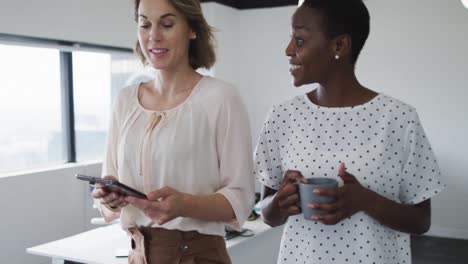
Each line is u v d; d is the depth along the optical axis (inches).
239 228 55.4
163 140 52.6
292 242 52.4
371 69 237.6
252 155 55.3
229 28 266.7
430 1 223.0
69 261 100.0
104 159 59.6
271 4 264.8
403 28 229.3
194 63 57.4
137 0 53.7
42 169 186.2
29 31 177.3
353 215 49.0
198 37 55.4
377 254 48.3
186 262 53.8
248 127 55.0
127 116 55.9
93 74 214.1
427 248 208.2
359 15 48.2
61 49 193.3
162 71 54.6
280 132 53.9
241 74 276.7
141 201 48.5
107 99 221.8
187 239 53.8
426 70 226.4
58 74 200.1
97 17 205.8
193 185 52.8
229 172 53.7
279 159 54.6
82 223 197.9
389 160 48.8
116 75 224.2
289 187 47.4
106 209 59.4
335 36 47.8
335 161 49.4
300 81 50.2
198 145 52.7
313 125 51.4
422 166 48.9
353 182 45.7
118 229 117.8
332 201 44.9
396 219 46.9
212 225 54.2
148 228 54.8
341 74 50.2
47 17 183.6
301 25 48.5
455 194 224.1
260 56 271.0
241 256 117.0
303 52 48.6
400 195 51.4
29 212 176.6
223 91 53.6
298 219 51.9
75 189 194.9
